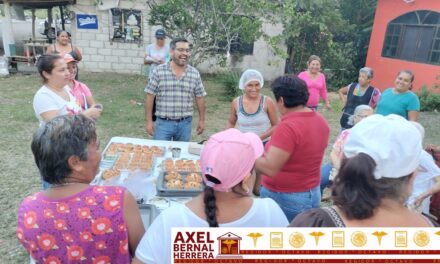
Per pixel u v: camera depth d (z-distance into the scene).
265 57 11.83
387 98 3.92
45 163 1.32
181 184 2.37
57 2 10.17
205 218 1.22
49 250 1.30
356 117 3.31
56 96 2.60
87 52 11.17
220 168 1.19
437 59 9.45
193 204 1.27
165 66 3.60
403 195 1.03
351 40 12.48
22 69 10.45
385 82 10.98
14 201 3.54
